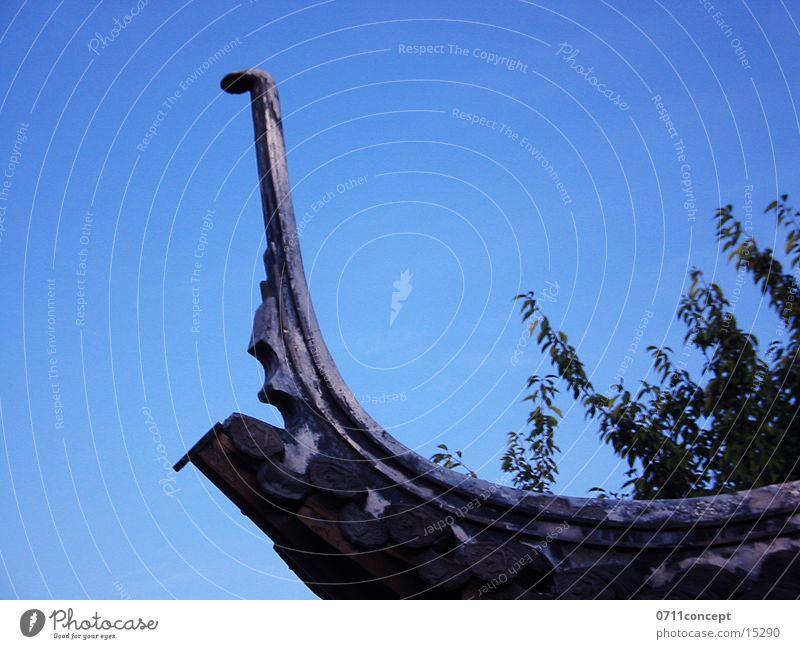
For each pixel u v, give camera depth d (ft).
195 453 15.10
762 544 15.97
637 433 26.91
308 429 15.64
